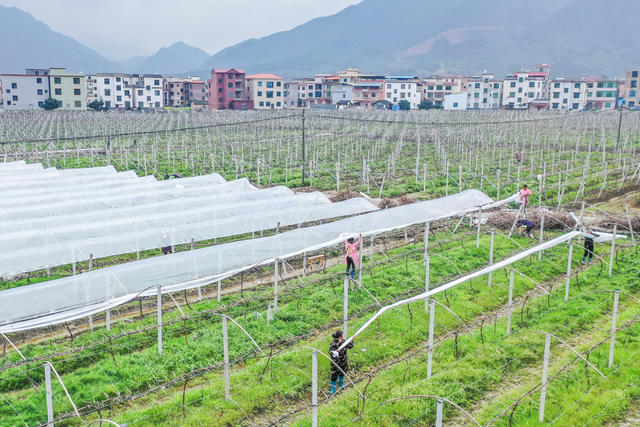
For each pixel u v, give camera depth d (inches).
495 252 1407.5
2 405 753.0
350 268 1249.4
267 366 850.1
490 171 2652.6
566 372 829.2
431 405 753.6
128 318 1072.2
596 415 732.7
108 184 2065.7
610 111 6131.9
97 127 4355.3
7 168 2524.6
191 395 776.9
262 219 1566.2
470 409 753.6
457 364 859.4
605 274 1246.9
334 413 738.2
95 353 893.2
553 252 1395.2
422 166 2810.0
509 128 4463.6
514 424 711.7
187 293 1219.9
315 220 1633.9
